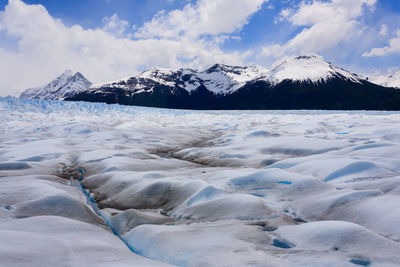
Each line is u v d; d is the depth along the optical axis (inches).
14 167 311.9
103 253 109.0
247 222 151.3
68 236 127.6
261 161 335.6
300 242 120.9
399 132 418.3
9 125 715.4
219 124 877.2
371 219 137.6
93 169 318.7
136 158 379.2
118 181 249.8
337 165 235.5
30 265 84.9
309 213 161.8
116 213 192.2
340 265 94.8
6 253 88.3
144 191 217.8
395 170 218.8
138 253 131.1
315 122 617.6
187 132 708.7
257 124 802.2
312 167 249.1
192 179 231.6
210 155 404.8
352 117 831.1
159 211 189.9
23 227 136.6
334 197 167.8
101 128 712.4
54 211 175.9
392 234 122.3
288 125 634.2
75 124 704.4
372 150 286.2
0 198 184.7
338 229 121.6
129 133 625.6
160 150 491.2
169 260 112.5
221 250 110.1
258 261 98.5
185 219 168.6
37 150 398.0
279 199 188.1
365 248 107.9
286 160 288.7
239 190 209.9
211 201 181.3
